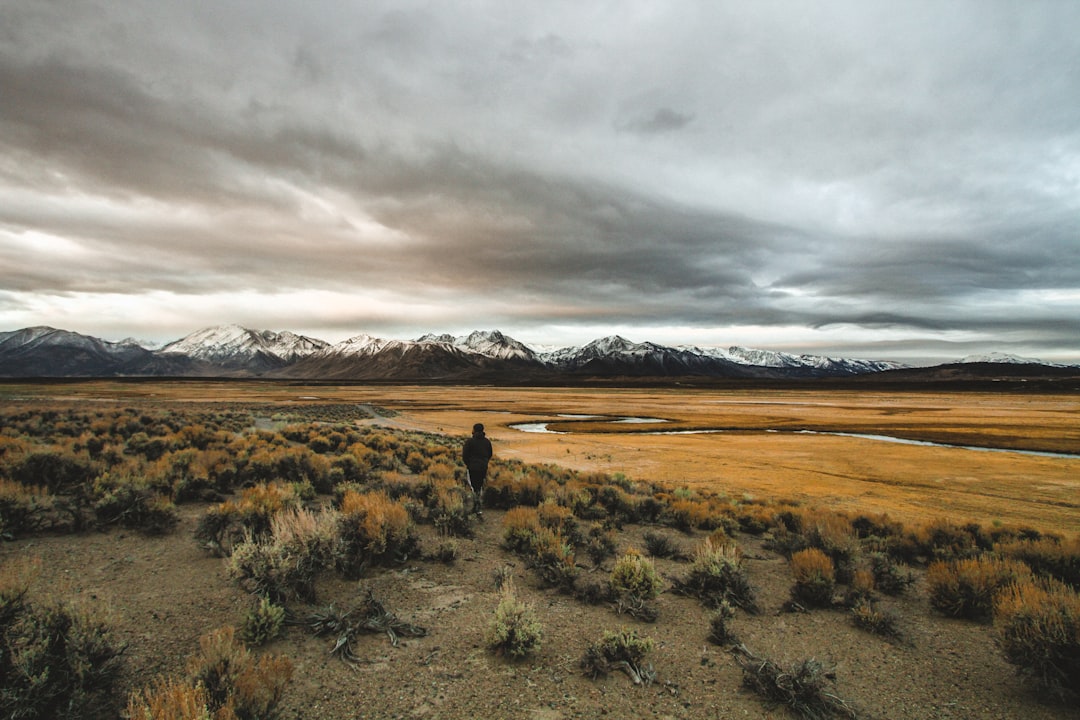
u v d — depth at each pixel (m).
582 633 6.87
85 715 4.37
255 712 4.38
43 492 10.37
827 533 11.84
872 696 5.77
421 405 103.62
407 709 4.90
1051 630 5.93
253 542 7.74
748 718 5.16
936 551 12.80
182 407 57.97
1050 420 77.19
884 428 65.62
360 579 8.19
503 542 10.59
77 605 5.55
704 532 14.53
